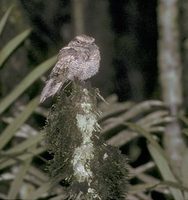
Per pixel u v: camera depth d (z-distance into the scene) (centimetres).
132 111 1000
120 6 1856
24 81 949
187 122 981
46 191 906
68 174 657
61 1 1684
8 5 1236
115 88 1834
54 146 664
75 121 658
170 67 1210
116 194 668
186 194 872
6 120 1017
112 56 1852
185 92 1526
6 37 1216
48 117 670
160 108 1046
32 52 1427
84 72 797
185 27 1527
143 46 1856
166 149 1137
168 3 1211
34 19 1627
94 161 655
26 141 933
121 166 664
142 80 1839
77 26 1633
